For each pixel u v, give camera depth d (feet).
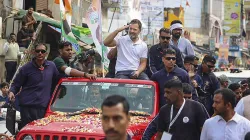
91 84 51.83
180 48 67.00
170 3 266.57
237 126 39.24
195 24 290.76
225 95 39.09
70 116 49.39
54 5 140.15
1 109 59.16
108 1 178.50
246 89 64.03
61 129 44.47
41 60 52.26
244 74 106.52
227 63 310.24
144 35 220.43
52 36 119.44
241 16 331.16
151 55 58.03
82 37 124.77
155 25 236.43
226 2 313.32
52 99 52.06
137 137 44.75
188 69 60.75
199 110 42.29
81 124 45.50
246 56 378.94
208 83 61.21
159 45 58.13
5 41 101.35
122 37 57.41
